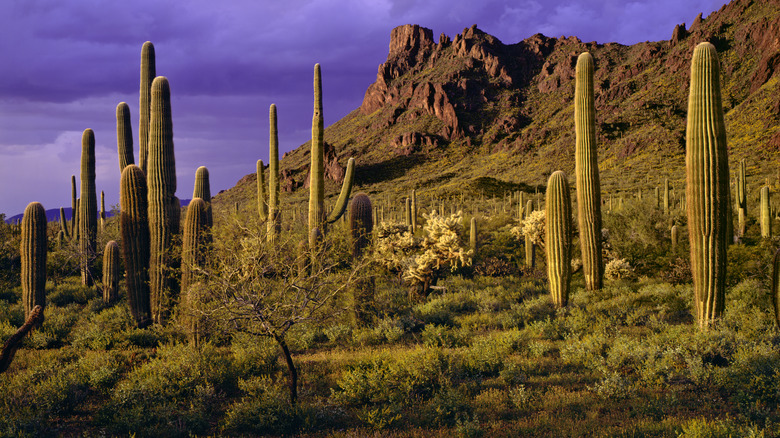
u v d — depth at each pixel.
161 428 7.82
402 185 129.62
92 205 23.02
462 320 15.97
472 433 6.80
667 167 88.75
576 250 23.92
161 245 14.89
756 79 111.50
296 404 8.28
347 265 11.43
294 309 8.64
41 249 15.74
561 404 7.98
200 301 9.50
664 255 24.16
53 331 14.67
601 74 182.62
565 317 15.05
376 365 10.06
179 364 10.23
